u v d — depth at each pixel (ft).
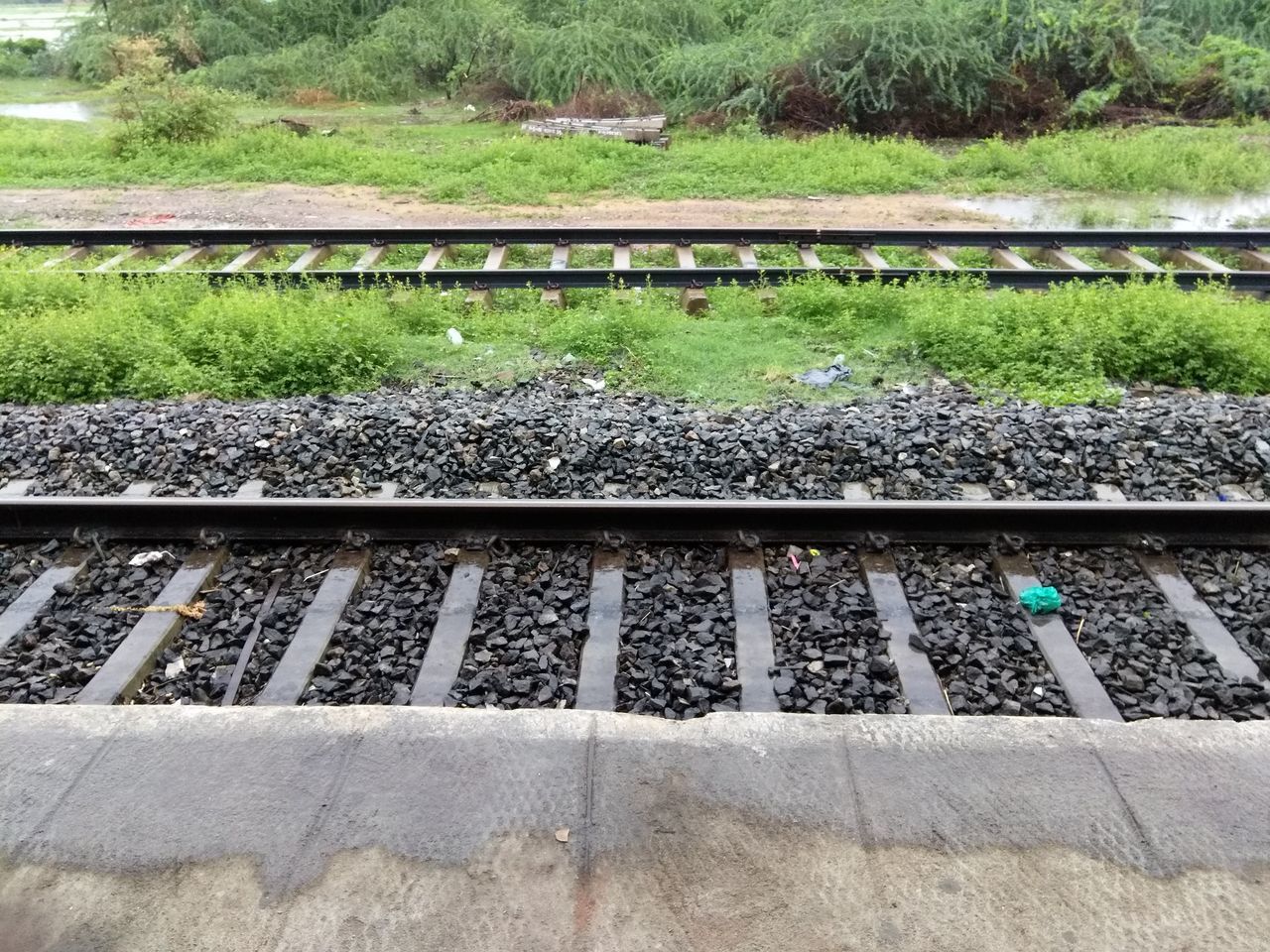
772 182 46.65
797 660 13.98
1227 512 16.38
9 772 10.92
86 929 9.18
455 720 11.58
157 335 25.32
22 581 15.99
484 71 77.56
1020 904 9.35
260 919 9.27
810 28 64.03
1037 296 27.25
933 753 11.09
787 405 22.59
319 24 89.66
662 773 10.85
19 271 29.35
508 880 9.63
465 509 16.56
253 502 16.69
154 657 14.28
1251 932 9.08
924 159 50.65
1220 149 52.29
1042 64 65.16
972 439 20.26
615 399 22.82
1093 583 15.71
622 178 48.14
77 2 158.71
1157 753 11.07
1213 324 24.70
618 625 14.67
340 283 29.68
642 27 74.13
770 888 9.53
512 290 30.50
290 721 11.60
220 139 55.57
